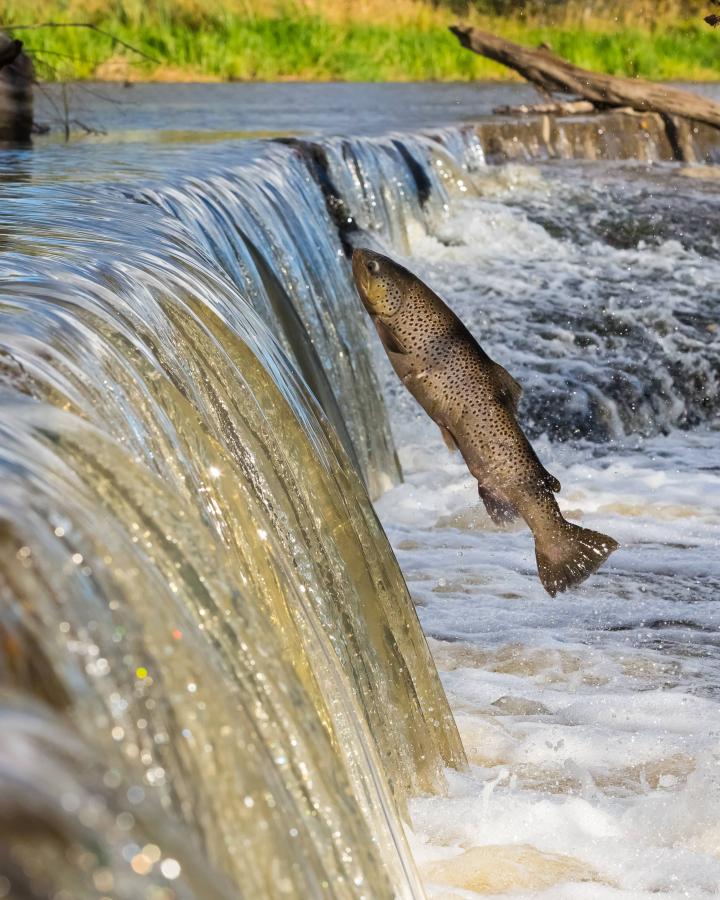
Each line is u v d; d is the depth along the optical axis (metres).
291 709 3.82
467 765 7.00
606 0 45.81
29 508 3.16
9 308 5.50
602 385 16.09
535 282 18.67
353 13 42.62
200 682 3.20
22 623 2.80
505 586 10.68
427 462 14.39
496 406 7.16
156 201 11.39
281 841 3.26
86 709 2.78
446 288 18.20
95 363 5.41
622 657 9.08
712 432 16.16
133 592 3.21
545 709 8.09
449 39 43.12
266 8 40.81
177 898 1.88
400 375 7.23
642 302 18.17
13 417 3.81
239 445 6.37
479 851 5.96
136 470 3.95
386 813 5.32
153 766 2.88
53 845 1.79
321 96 30.50
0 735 2.06
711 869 5.99
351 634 6.24
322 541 6.46
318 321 13.86
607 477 14.05
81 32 33.44
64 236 8.25
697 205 21.86
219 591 3.83
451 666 8.86
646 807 6.58
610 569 11.10
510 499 7.21
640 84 26.84
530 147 24.72
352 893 3.71
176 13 37.72
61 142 17.25
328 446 7.41
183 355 6.53
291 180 15.70
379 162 19.02
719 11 23.53
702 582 10.84
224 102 27.28
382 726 6.21
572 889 5.72
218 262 11.41
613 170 24.16
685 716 8.01
